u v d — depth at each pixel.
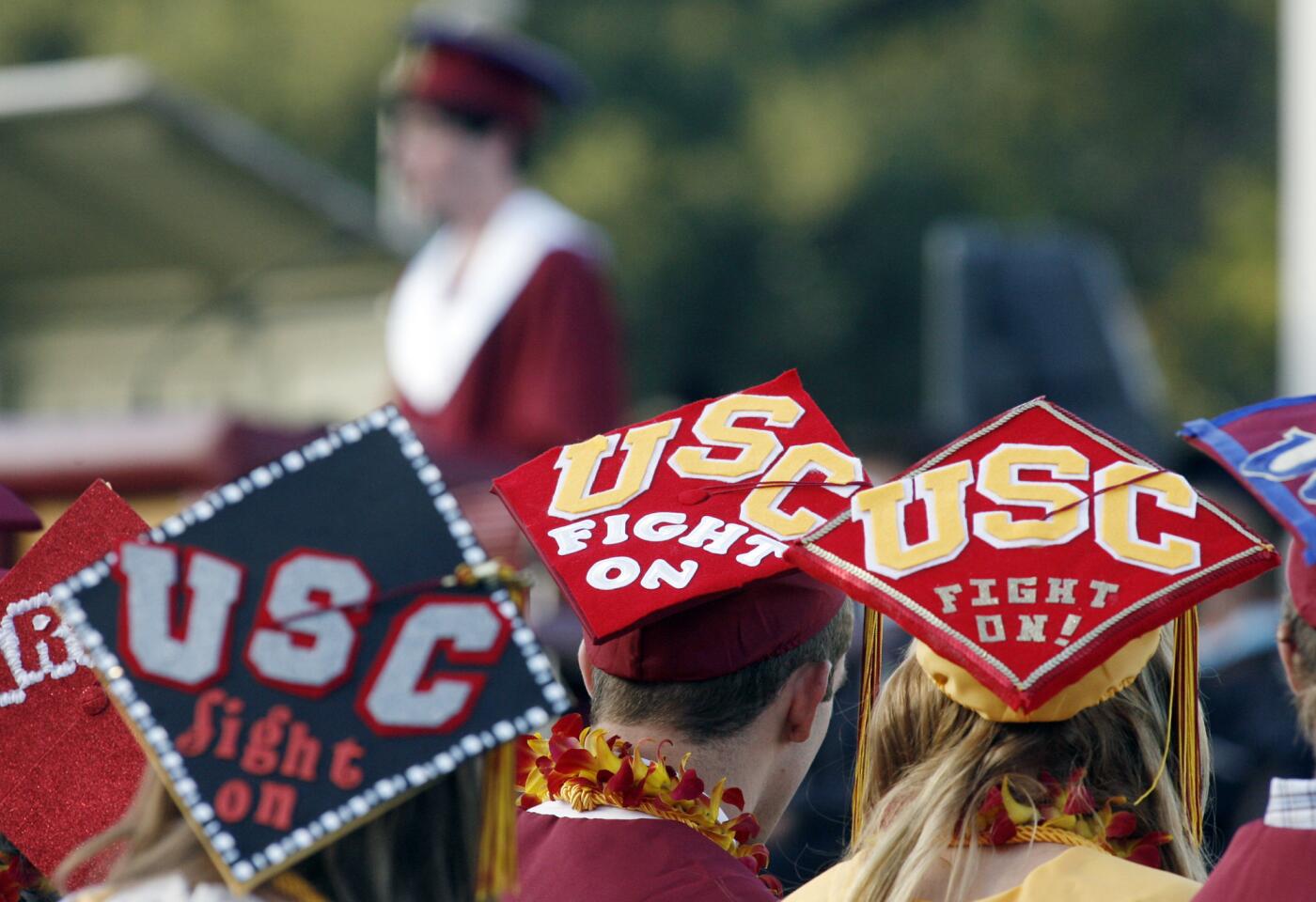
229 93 73.25
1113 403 28.53
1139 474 8.27
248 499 6.82
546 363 21.05
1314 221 36.75
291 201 23.88
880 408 76.88
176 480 16.08
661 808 8.48
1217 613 19.22
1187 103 80.19
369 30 73.81
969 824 7.90
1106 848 7.92
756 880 8.41
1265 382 77.00
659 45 75.56
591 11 76.00
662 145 74.81
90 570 6.69
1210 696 16.70
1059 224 77.12
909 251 75.62
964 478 8.35
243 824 6.41
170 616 6.62
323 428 17.17
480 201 21.70
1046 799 7.90
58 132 22.59
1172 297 77.94
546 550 8.98
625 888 8.27
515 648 6.63
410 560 6.73
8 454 16.27
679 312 74.88
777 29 77.38
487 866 6.62
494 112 21.62
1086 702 7.93
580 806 8.63
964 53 78.75
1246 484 7.24
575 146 74.12
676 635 8.62
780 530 8.84
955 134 77.00
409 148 21.77
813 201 74.25
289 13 73.94
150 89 22.02
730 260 75.19
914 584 7.94
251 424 16.22
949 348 28.83
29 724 8.12
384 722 6.54
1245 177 79.19
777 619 8.66
